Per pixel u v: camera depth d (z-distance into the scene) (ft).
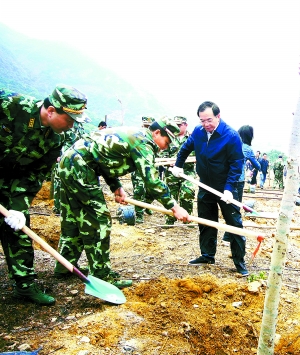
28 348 9.07
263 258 17.24
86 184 11.66
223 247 18.56
